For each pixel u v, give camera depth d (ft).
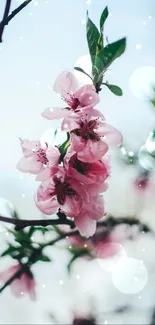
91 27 1.16
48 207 1.19
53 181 1.18
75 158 1.17
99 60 1.14
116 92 1.16
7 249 1.43
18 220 1.27
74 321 1.65
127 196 1.63
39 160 1.20
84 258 1.61
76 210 1.18
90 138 1.15
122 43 1.13
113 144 1.17
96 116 1.15
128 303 1.66
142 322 1.63
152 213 1.63
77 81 1.18
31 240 1.44
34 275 1.51
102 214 1.20
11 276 1.52
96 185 1.19
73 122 1.15
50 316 1.68
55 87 1.18
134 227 1.62
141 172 1.63
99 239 1.60
